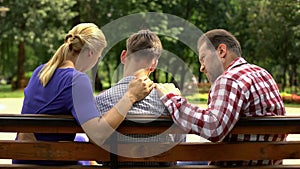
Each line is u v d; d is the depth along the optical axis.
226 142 3.20
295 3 30.69
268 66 34.12
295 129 3.21
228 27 38.91
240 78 3.27
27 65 46.31
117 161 3.19
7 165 3.19
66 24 37.09
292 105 22.72
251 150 3.20
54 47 37.56
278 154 3.21
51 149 3.15
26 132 3.14
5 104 23.17
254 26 32.22
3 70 42.62
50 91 3.40
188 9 40.31
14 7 34.81
